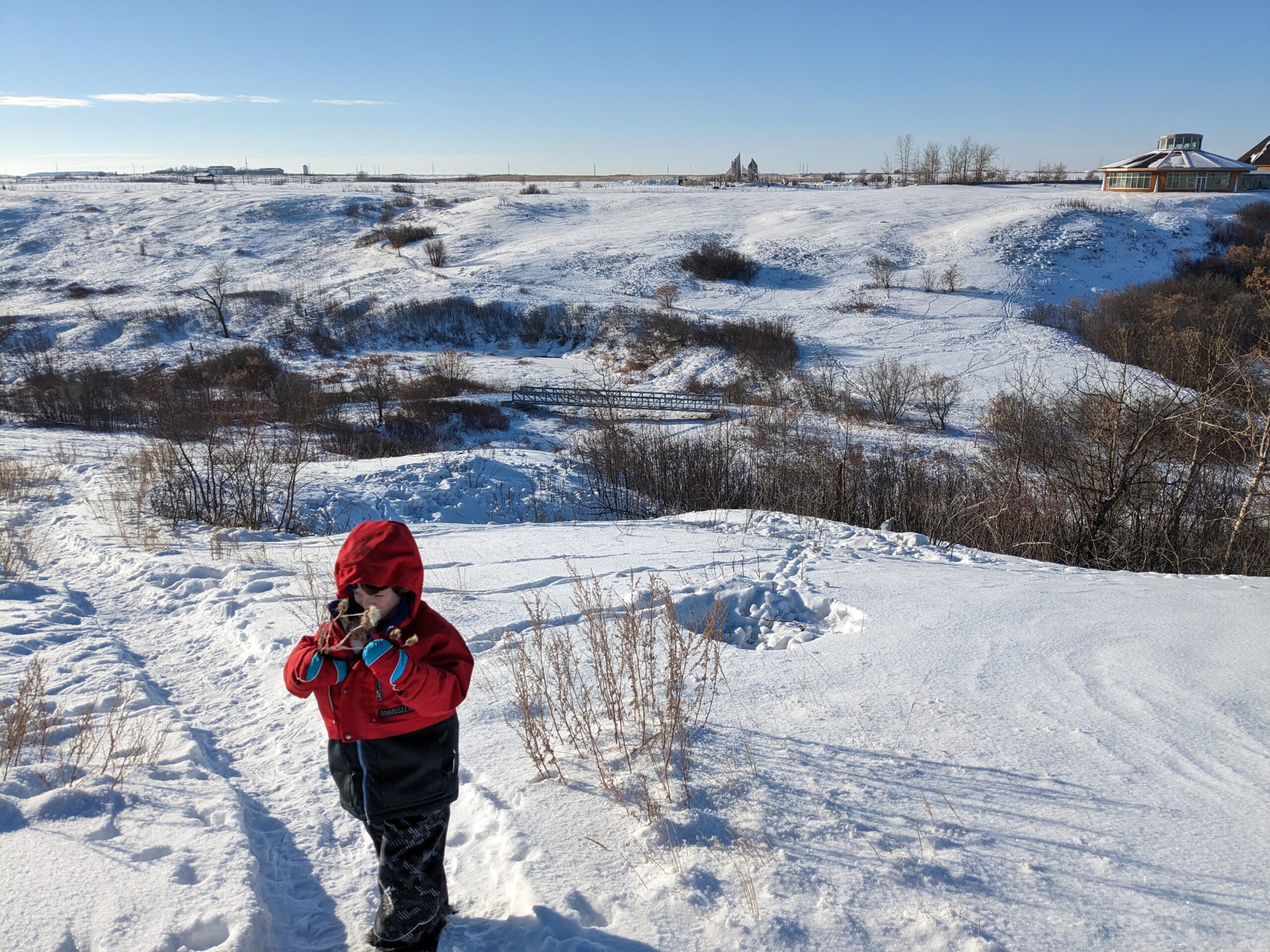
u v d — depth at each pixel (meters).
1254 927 2.82
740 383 43.47
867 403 38.19
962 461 24.80
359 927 3.07
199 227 89.94
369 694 2.65
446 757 2.79
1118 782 3.77
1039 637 5.64
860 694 4.74
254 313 60.28
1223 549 12.32
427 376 45.31
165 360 50.22
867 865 3.16
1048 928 2.82
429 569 8.43
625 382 47.06
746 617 6.81
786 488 16.16
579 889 3.05
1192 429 12.34
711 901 2.96
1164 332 18.25
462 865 3.36
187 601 7.79
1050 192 87.56
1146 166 81.69
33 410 35.50
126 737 4.61
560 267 67.75
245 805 3.89
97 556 9.63
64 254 81.56
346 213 94.69
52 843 3.35
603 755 4.05
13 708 4.87
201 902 2.99
